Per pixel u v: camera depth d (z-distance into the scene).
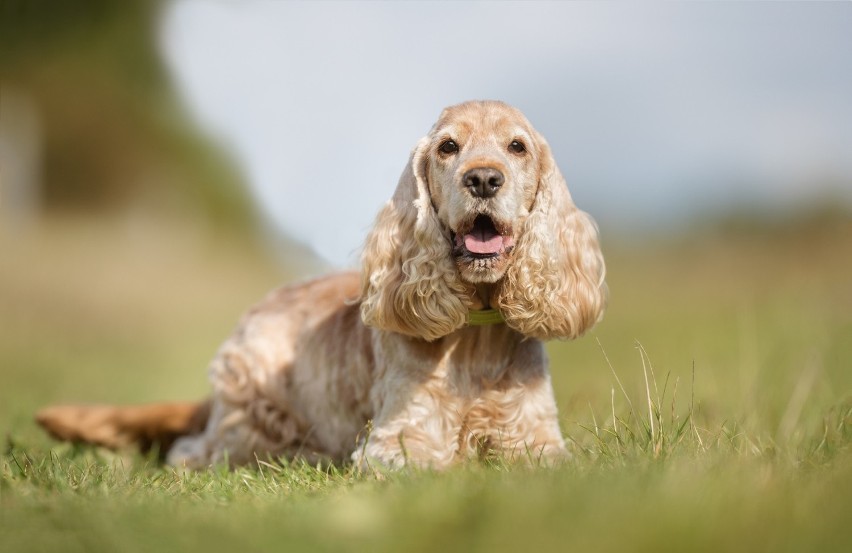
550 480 3.98
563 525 3.32
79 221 35.06
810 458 4.62
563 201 5.84
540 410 5.73
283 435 6.67
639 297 20.62
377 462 5.36
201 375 14.43
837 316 10.69
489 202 5.24
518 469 4.52
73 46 36.50
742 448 4.88
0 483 4.67
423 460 5.46
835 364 7.72
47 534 3.62
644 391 7.23
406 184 5.84
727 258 22.28
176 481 5.17
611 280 24.59
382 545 3.43
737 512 3.32
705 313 15.02
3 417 8.86
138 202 38.69
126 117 38.16
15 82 36.28
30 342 15.76
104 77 37.41
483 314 5.62
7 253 22.17
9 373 12.79
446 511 3.61
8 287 19.03
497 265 5.34
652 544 3.15
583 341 14.46
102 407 7.36
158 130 38.84
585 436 6.18
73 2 35.94
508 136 5.58
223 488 4.97
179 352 17.11
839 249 19.33
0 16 35.25
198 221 38.66
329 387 6.46
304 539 3.46
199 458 6.81
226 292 25.11
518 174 5.55
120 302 20.67
